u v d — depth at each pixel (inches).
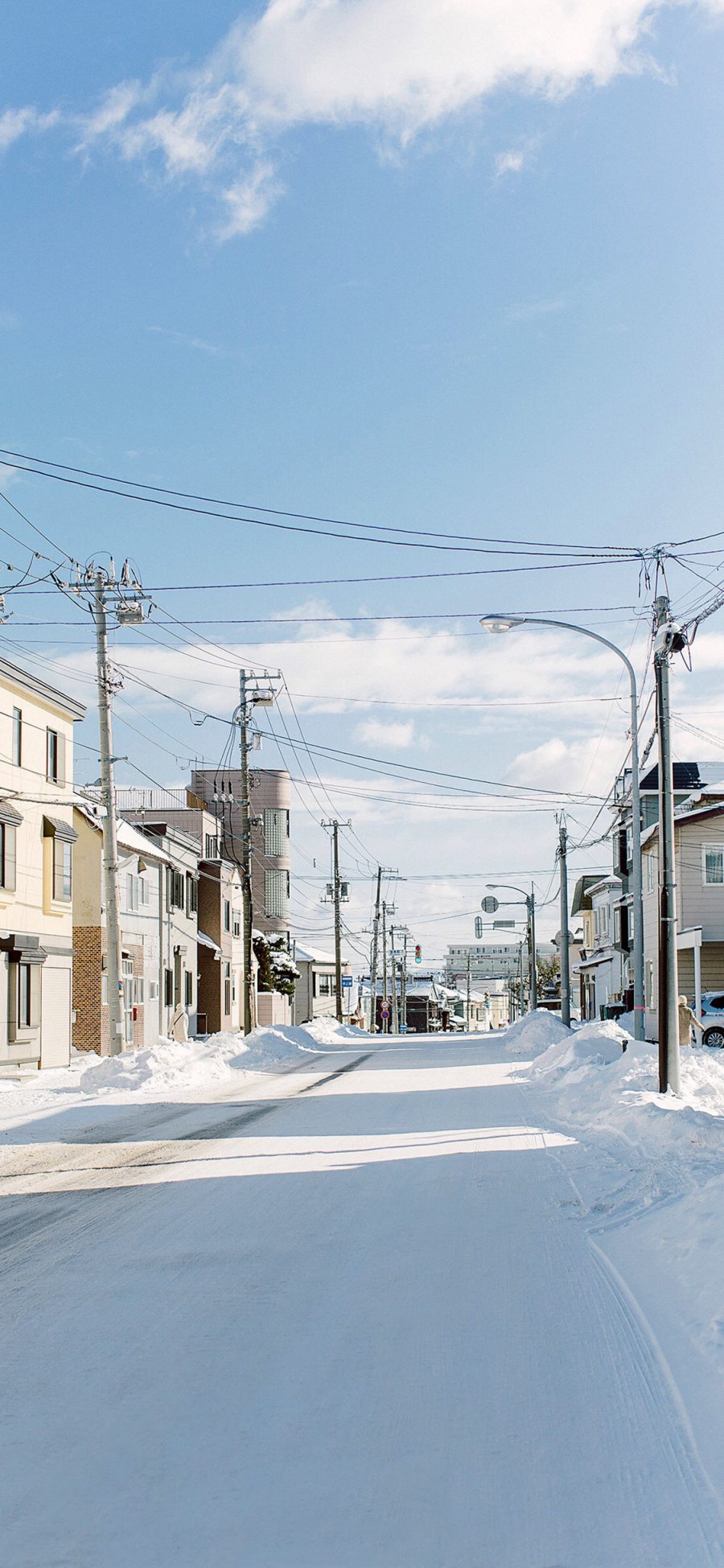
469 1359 252.4
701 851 1815.9
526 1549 170.7
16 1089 1074.7
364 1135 619.8
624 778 2080.5
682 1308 281.9
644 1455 202.8
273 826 3122.5
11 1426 215.5
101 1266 338.0
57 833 1408.7
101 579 1119.6
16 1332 273.6
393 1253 348.5
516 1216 398.0
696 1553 169.3
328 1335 269.6
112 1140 629.0
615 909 2412.6
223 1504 184.4
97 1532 175.2
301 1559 167.5
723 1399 224.1
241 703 1724.9
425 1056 1488.7
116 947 1128.8
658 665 730.2
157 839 2041.1
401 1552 169.8
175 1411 222.7
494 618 993.5
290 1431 213.2
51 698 1396.4
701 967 1815.9
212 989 2411.4
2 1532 175.0
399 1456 202.4
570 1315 283.9
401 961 4618.6
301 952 3718.0
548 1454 203.5
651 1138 525.7
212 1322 280.7
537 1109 750.5
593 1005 3122.5
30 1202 441.7
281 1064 1322.6
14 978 1309.1
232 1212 410.6
